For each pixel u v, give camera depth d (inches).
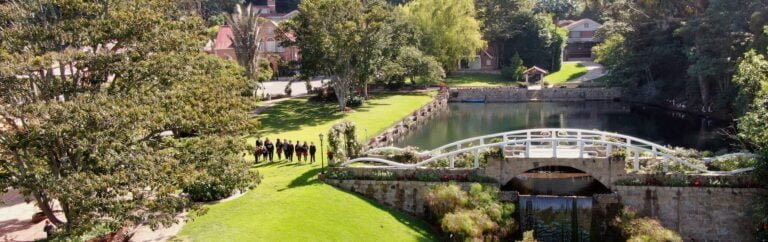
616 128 2384.4
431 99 3093.0
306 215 1090.7
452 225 1075.3
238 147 1058.7
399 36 2741.1
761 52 1841.8
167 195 876.0
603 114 2829.7
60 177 812.6
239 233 988.6
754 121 1167.0
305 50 2433.6
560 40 4210.1
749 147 1457.9
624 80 3090.6
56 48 952.9
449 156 1258.0
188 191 1160.2
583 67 4338.1
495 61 4323.3
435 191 1187.9
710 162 1239.5
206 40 1365.7
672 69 2938.0
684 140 2071.9
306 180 1284.4
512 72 3912.4
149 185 845.8
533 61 4195.4
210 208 1121.4
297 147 1487.5
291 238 995.3
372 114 2456.9
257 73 2773.1
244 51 2709.2
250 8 2768.2
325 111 2524.6
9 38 912.3
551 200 1202.6
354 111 2524.6
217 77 1400.1
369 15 2481.5
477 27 3764.8
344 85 2516.0
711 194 1169.4
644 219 1134.4
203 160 994.1
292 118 2354.8
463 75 4067.4
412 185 1248.8
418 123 2625.5
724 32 2241.6
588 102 3307.1
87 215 810.8
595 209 1194.6
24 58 845.8
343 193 1232.8
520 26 4188.0
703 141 2037.4
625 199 1202.0
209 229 1007.0
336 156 1286.9
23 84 863.7
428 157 1385.3
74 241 812.6
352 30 2393.0
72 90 933.8
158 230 1005.2
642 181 1192.2
